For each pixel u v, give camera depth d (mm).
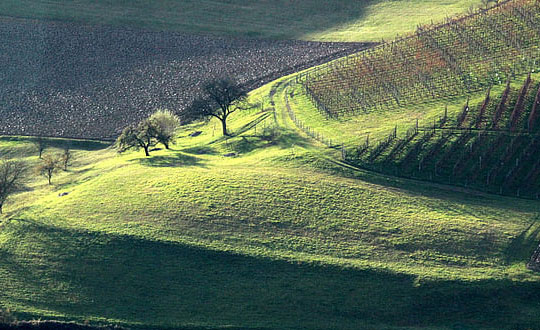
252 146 139000
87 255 99688
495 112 134625
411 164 124000
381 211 109500
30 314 90250
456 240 101000
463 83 150250
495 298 90438
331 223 105938
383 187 118062
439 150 126500
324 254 98625
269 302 91812
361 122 142375
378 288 92500
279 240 101875
